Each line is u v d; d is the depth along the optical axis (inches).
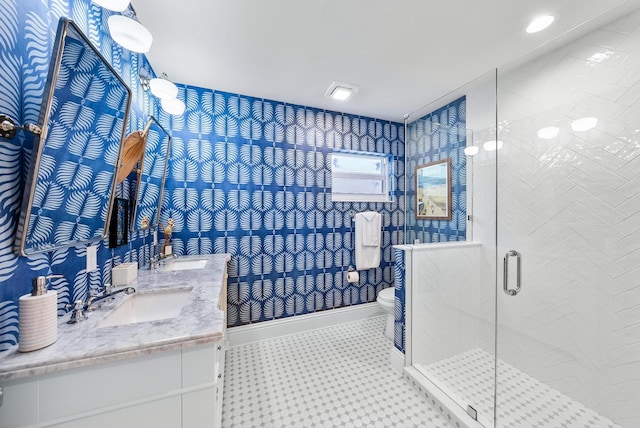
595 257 56.9
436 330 74.6
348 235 108.7
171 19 54.5
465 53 67.5
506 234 75.1
